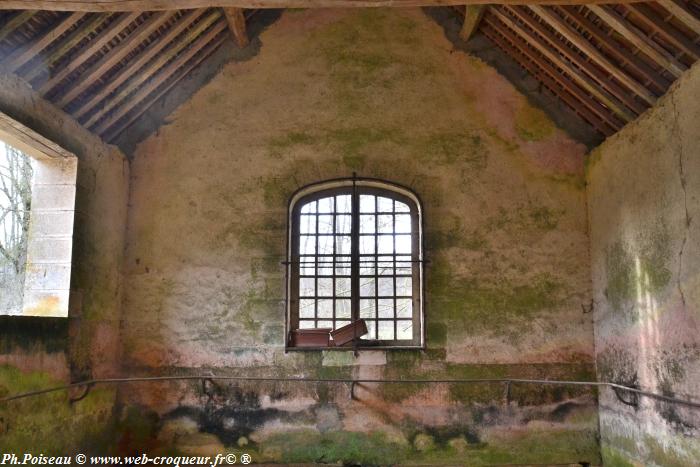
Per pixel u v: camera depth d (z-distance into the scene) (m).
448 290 6.06
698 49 4.24
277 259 6.14
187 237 6.20
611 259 5.62
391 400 5.89
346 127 6.41
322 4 3.80
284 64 6.55
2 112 4.29
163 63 5.71
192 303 6.07
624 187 5.39
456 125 6.38
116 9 3.74
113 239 5.93
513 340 5.98
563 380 5.91
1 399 3.92
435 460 5.79
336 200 6.44
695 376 4.26
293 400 5.91
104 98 5.52
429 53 6.55
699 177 4.22
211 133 6.40
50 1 3.63
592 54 5.01
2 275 8.48
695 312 4.27
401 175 6.29
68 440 4.98
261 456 5.82
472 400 5.89
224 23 6.12
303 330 5.99
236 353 5.97
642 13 4.27
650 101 4.89
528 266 6.10
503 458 5.79
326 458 5.81
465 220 6.19
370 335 6.13
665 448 4.67
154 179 6.31
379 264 6.25
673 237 4.57
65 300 5.05
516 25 5.72
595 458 5.78
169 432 5.85
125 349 5.99
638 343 5.10
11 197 8.66
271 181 6.30
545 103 6.38
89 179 5.50
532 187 6.24
